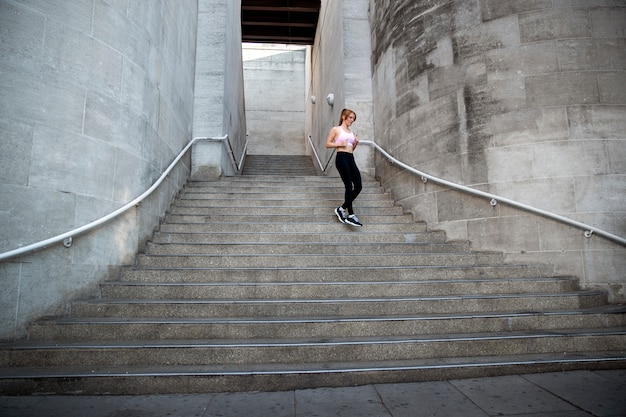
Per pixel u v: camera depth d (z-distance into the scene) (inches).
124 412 89.9
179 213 230.7
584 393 99.0
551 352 124.9
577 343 126.3
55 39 141.6
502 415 87.1
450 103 222.1
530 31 198.8
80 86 148.7
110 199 159.9
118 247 164.9
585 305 155.7
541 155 189.3
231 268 170.6
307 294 153.1
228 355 114.3
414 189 241.4
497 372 112.8
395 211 248.2
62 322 124.1
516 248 189.9
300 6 558.9
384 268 171.3
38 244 126.3
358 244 195.5
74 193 142.9
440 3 234.4
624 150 181.0
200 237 199.9
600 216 176.7
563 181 183.3
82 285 144.1
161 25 213.0
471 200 207.8
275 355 115.2
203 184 272.2
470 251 204.1
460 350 121.6
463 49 219.3
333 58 390.6
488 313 142.7
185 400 97.7
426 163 232.5
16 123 127.9
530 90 195.5
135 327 124.6
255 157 597.6
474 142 208.8
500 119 201.5
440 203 222.5
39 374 102.7
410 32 253.4
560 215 181.6
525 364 114.3
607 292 167.3
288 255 179.5
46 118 136.3
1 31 127.5
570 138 185.2
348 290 155.1
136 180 179.6
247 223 212.1
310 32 612.1
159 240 197.8
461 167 212.8
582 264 174.9
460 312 146.6
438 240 214.4
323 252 192.9
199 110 305.7
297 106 733.3
